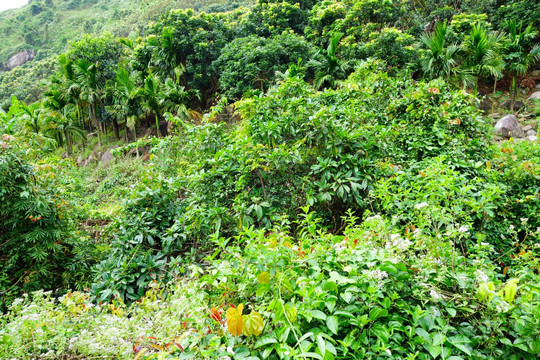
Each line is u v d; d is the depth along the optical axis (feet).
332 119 10.48
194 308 4.93
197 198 10.66
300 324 4.41
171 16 47.96
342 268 4.94
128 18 148.25
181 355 4.34
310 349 4.22
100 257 13.33
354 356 4.00
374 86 14.82
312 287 4.40
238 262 5.66
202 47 45.24
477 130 12.96
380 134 10.91
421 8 45.83
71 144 60.18
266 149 11.20
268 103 13.21
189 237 11.12
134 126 49.19
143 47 49.19
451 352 4.19
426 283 4.72
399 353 4.22
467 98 13.82
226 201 10.99
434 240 5.49
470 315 4.54
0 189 11.44
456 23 35.88
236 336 4.37
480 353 4.26
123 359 4.59
